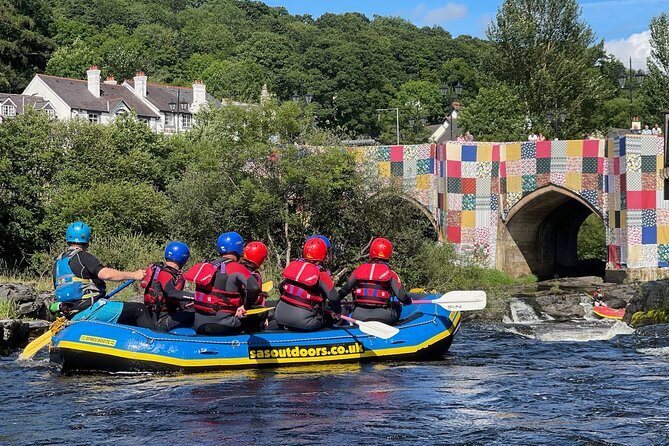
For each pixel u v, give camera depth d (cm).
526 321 2756
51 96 6731
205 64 11494
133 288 2359
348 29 15100
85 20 12850
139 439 802
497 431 834
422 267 2889
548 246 4266
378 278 1289
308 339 1226
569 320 2784
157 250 2667
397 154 3753
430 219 3681
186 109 7606
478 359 1381
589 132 6794
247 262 1227
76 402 967
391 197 2850
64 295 1183
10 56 8656
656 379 1154
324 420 875
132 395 1005
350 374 1162
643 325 2089
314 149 2758
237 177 2770
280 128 2736
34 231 2872
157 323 1233
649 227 3528
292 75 10125
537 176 3709
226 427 846
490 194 3797
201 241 2825
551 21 6825
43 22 10556
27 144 3045
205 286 1191
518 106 6266
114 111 6906
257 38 11494
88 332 1146
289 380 1109
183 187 2830
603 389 1066
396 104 10088
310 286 1236
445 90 4312
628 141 3497
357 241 2866
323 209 2812
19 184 2880
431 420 878
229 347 1178
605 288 3141
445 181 3728
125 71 10331
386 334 1242
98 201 2897
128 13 13400
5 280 2344
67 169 3173
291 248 2859
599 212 3622
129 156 3400
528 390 1053
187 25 13400
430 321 1341
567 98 6606
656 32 6462
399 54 12075
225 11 15550
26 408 938
